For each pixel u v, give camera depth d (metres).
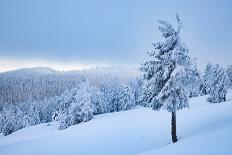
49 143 35.97
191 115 39.94
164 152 19.12
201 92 85.44
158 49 25.20
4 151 35.53
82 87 61.09
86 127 42.78
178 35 24.59
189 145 19.44
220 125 28.98
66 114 60.75
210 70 84.69
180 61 24.47
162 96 24.83
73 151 30.94
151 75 25.80
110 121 44.84
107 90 98.69
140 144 29.56
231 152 15.88
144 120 40.78
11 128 82.19
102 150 29.72
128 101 89.38
